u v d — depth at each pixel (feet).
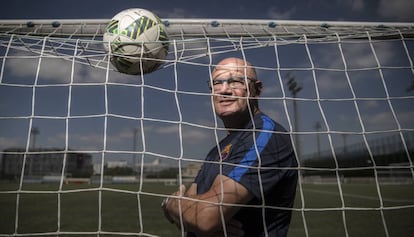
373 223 20.89
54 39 6.84
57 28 8.84
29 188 64.39
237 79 5.97
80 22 8.87
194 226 4.92
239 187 4.92
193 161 5.54
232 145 5.51
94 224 22.07
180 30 9.18
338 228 19.51
